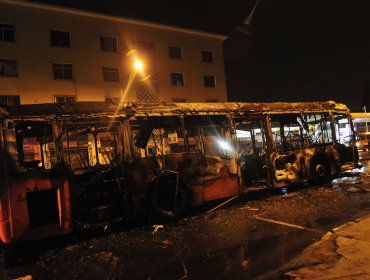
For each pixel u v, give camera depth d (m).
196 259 5.46
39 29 28.45
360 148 26.08
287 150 11.04
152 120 8.78
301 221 7.09
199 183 9.02
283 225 6.91
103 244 6.86
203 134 9.91
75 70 29.97
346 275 3.92
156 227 7.86
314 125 12.01
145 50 34.47
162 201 8.36
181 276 4.82
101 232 7.97
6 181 6.56
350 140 13.16
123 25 33.12
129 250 6.29
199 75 38.09
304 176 11.24
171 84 36.03
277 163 10.61
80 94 30.06
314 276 4.03
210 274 4.78
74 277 5.21
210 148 9.76
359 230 5.54
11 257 6.63
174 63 36.41
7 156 6.63
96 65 31.20
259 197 10.52
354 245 4.86
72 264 5.82
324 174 11.80
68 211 7.05
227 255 5.49
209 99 38.69
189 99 37.12
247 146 11.61
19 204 6.59
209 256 5.54
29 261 6.31
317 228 6.48
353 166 13.02
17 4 27.50
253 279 4.43
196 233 7.00
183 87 36.84
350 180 12.14
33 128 7.54
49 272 5.57
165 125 9.29
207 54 39.44
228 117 9.80
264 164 10.88
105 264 5.64
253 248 5.70
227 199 10.52
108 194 7.61
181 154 8.81
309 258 4.65
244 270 4.79
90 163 8.88
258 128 11.05
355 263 4.23
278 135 11.39
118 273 5.18
